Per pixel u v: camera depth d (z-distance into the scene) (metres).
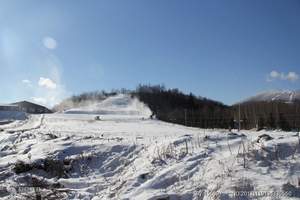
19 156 22.72
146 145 21.31
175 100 119.00
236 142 16.28
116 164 20.00
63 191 15.94
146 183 14.06
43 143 25.34
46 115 94.94
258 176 12.55
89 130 40.44
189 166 14.56
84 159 20.77
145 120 68.75
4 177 19.06
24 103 139.25
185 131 37.41
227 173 13.12
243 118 50.91
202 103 113.75
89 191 15.93
